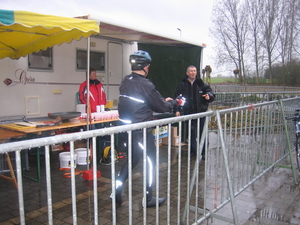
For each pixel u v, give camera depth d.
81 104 5.43
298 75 28.39
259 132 4.07
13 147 1.42
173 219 3.17
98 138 5.47
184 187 4.16
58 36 4.13
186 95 5.55
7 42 4.44
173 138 6.62
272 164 4.55
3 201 3.58
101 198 3.72
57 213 3.29
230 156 3.41
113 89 6.62
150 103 3.14
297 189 4.14
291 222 3.17
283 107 4.66
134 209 3.40
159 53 6.91
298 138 5.29
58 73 5.50
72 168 1.74
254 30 31.55
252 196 3.88
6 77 4.78
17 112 4.95
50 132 4.41
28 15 3.03
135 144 3.09
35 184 4.19
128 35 5.75
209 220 3.19
